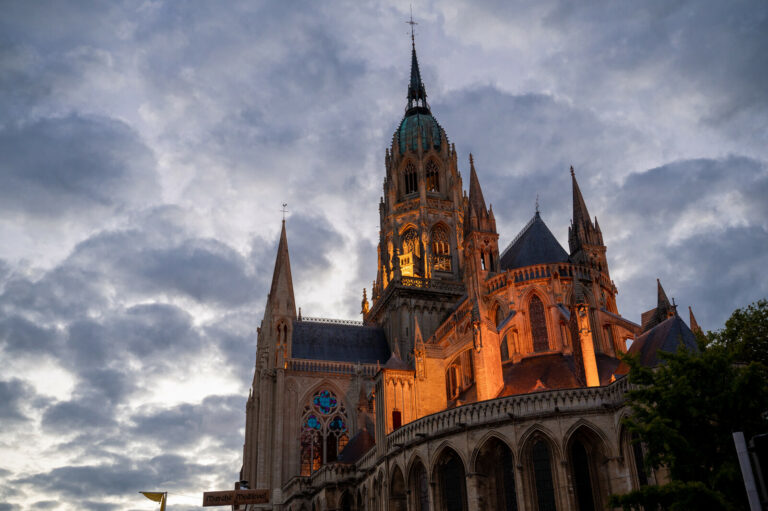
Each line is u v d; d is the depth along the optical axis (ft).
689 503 112.06
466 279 298.56
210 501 195.52
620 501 124.36
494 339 235.81
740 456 79.30
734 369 129.49
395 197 420.77
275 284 403.95
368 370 359.05
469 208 304.71
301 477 305.53
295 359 350.64
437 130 435.53
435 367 265.54
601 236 301.22
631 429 128.06
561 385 221.25
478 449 198.90
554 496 185.68
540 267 268.62
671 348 187.01
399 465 228.63
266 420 341.00
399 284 377.50
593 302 263.29
